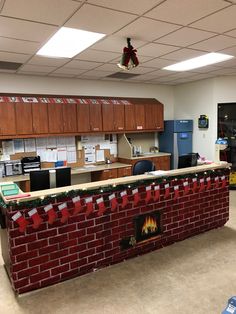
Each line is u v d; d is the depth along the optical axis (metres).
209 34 3.05
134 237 2.92
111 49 3.50
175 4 2.27
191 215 3.45
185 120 6.26
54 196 2.36
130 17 2.52
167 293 2.30
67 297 2.28
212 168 3.60
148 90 6.48
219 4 2.29
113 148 5.98
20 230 2.23
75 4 2.22
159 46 3.47
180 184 3.28
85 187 2.55
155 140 6.66
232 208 4.56
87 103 5.19
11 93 4.84
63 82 5.37
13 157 4.86
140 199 2.93
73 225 2.53
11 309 2.14
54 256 2.45
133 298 2.24
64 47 3.38
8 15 2.40
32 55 3.70
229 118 5.89
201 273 2.60
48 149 5.18
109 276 2.59
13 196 2.26
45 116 4.75
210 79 5.85
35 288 2.38
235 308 1.60
